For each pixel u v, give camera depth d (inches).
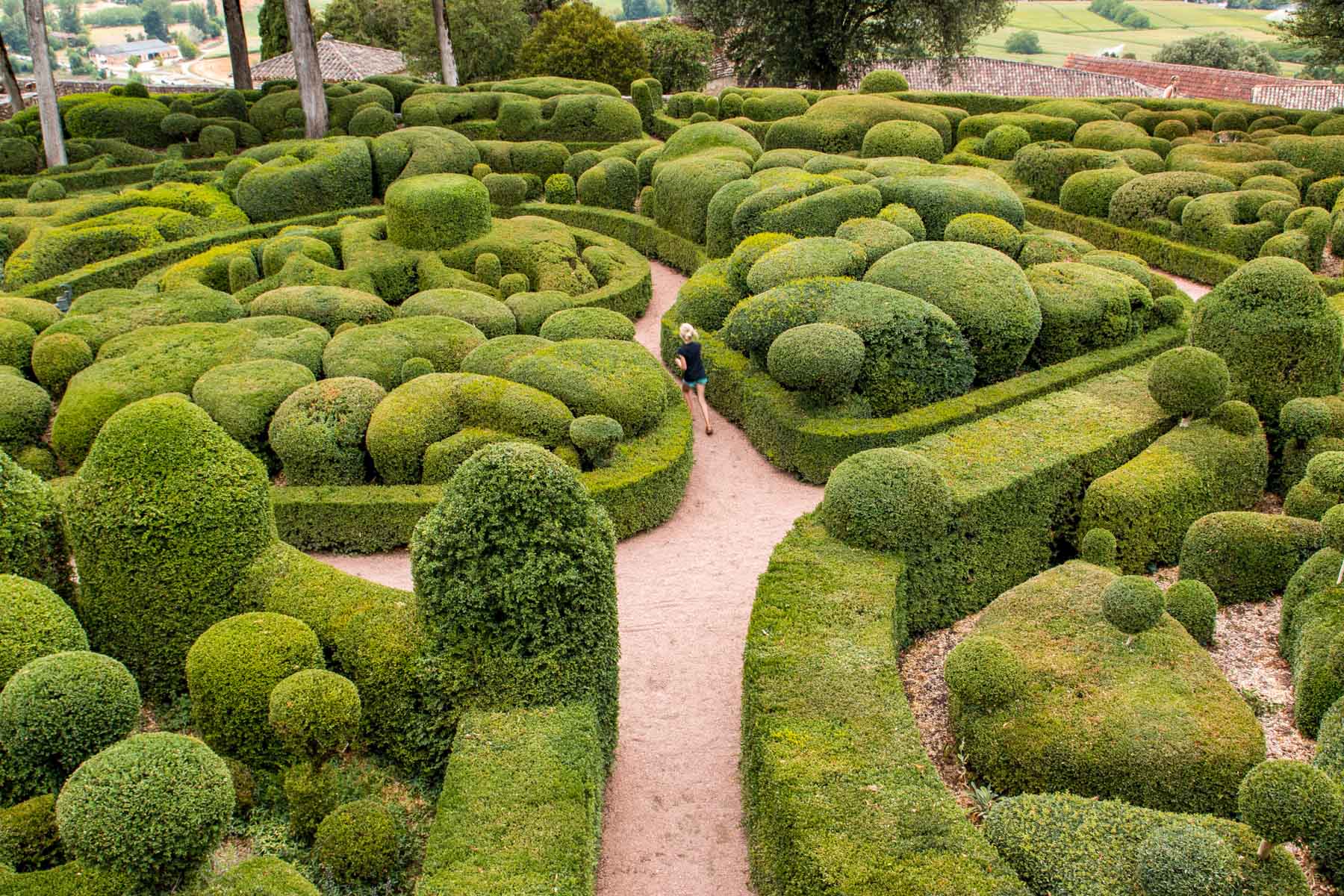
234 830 297.9
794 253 653.3
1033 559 463.2
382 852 279.7
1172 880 235.0
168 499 337.1
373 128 1299.2
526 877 254.2
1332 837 243.0
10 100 1611.7
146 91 1466.5
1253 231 788.0
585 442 503.5
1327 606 359.9
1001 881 249.3
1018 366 603.8
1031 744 316.2
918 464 412.5
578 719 313.1
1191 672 341.4
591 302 794.8
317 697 283.3
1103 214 914.7
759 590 379.9
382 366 585.3
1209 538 418.3
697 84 1891.0
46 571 354.3
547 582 309.9
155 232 949.2
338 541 491.5
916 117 1128.8
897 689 323.0
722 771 353.1
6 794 278.4
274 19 2283.5
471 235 863.1
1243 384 512.4
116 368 570.3
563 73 1710.1
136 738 251.3
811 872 256.5
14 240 952.3
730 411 628.7
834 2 1573.6
